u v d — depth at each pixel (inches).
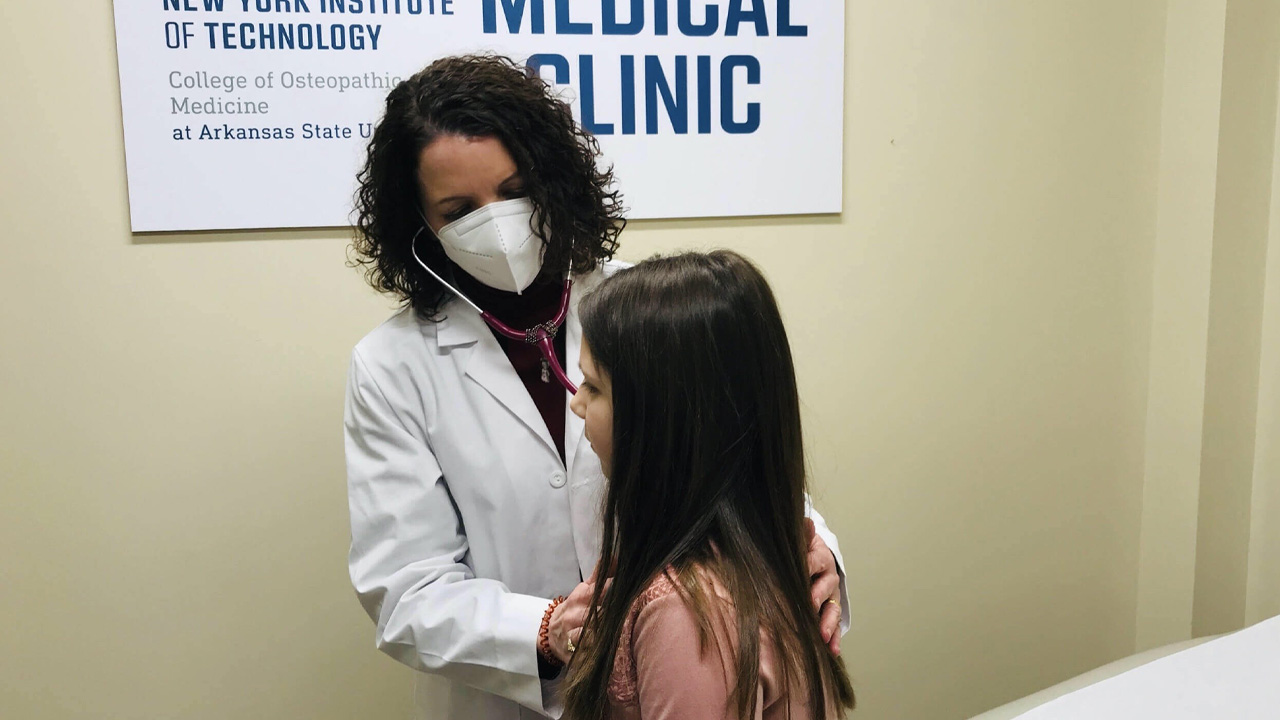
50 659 58.9
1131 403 76.6
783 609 31.1
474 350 46.4
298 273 58.6
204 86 55.3
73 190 54.9
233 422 59.1
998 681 77.6
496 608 41.6
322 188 57.8
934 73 67.3
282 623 62.0
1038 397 74.2
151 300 56.8
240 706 62.2
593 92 60.9
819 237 66.8
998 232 70.8
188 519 59.4
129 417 57.6
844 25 64.6
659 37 61.4
